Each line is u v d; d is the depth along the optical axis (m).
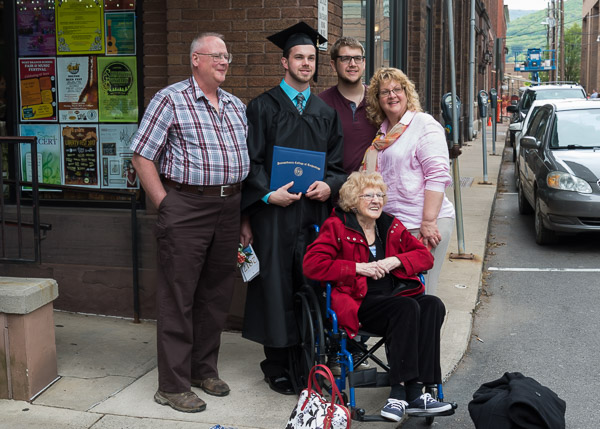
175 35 5.75
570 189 8.65
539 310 6.62
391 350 3.92
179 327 4.26
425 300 4.04
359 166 4.91
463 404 4.55
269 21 5.58
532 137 9.76
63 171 6.36
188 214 4.19
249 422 4.09
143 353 5.19
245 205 4.43
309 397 3.52
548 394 3.68
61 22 6.21
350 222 4.20
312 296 4.12
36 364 4.39
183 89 4.19
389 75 4.52
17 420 4.09
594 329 6.07
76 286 6.07
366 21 8.62
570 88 19.17
